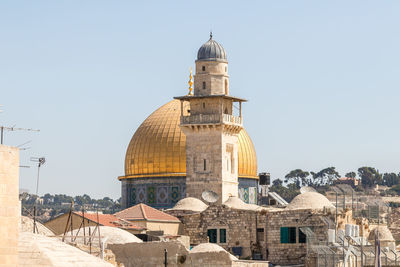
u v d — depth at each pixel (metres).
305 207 143.75
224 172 159.62
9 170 62.47
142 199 180.12
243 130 187.62
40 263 73.06
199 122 159.75
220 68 161.50
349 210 146.00
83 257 77.69
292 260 142.50
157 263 105.75
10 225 62.47
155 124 181.88
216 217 149.62
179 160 178.25
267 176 196.75
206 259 106.06
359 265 137.25
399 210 196.50
